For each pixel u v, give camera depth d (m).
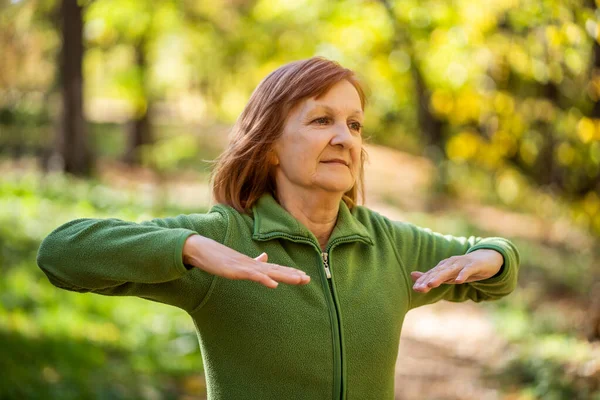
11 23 14.76
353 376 1.84
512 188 7.81
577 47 4.45
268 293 1.80
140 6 13.47
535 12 4.40
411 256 2.05
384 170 20.20
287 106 1.88
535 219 14.15
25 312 5.83
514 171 7.02
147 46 14.94
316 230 1.96
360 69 7.91
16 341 4.94
